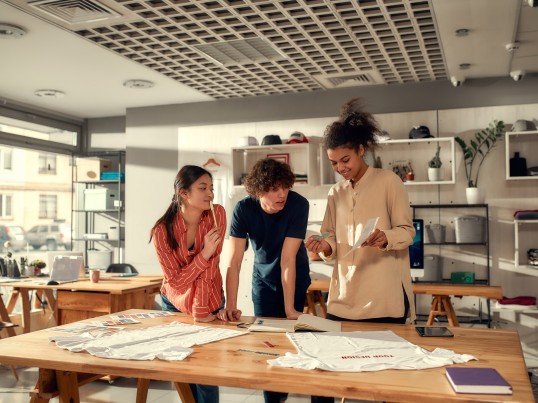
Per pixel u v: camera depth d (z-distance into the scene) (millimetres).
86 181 7297
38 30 4383
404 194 2293
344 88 6293
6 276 5805
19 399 4156
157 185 7066
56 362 1686
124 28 4352
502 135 5695
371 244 2113
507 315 5582
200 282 2311
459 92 5891
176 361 1652
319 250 2379
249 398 4199
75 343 1879
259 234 2721
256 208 2701
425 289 4441
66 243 7562
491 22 4117
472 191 5594
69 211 7633
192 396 2367
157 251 2434
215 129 6766
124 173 7469
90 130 7785
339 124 2244
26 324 5312
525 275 5574
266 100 6602
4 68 5426
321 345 1795
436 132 5898
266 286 2844
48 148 7250
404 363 1576
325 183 6160
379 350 1725
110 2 3814
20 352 1789
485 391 1334
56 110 7324
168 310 2730
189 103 6953
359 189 2338
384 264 2252
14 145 6773
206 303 2299
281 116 6535
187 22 4176
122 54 4969
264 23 4273
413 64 5406
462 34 4379
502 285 5641
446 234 5836
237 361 1646
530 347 5500
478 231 5512
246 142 6328
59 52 4930
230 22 4215
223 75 5723
